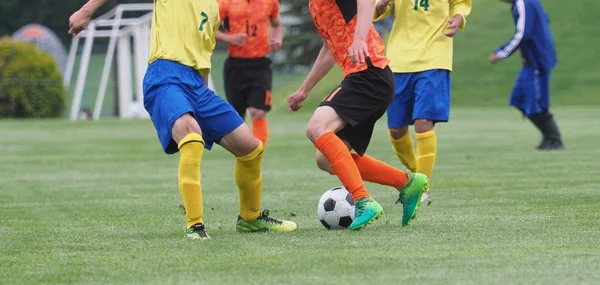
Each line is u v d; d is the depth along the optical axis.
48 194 25.25
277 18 33.31
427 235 15.37
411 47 22.06
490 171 29.39
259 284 11.13
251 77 33.03
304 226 17.61
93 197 24.25
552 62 37.44
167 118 15.59
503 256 12.87
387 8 19.89
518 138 46.50
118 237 16.14
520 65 91.62
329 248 14.01
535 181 25.75
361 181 16.19
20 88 88.44
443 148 40.47
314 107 89.00
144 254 13.81
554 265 12.04
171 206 21.80
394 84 16.72
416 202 16.77
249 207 16.78
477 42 95.44
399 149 22.78
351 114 16.28
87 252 14.23
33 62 90.44
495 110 77.44
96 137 55.50
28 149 45.66
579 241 14.30
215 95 16.31
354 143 16.83
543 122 38.41
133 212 20.58
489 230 15.86
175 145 16.00
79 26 15.65
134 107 96.12
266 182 27.30
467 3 22.03
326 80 93.75
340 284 11.01
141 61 96.44
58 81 91.50
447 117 21.92
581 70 87.69
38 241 15.73
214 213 20.14
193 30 16.05
